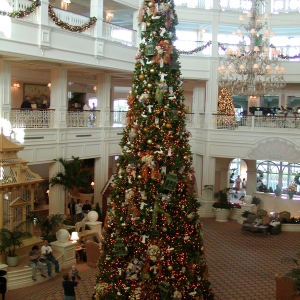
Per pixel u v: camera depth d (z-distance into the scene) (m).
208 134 24.42
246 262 16.72
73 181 19.05
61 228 18.08
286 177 26.03
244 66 18.91
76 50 18.03
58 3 24.30
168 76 10.59
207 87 25.09
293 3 25.33
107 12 24.31
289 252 18.11
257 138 23.23
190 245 10.93
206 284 11.58
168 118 10.46
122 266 10.72
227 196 24.73
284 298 12.83
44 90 25.39
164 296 10.37
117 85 30.17
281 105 28.16
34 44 16.06
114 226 10.84
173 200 10.56
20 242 14.37
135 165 10.59
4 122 16.89
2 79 16.83
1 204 14.73
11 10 15.29
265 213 23.30
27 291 13.71
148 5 10.66
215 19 25.14
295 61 24.95
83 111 21.14
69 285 11.97
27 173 15.77
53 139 19.09
